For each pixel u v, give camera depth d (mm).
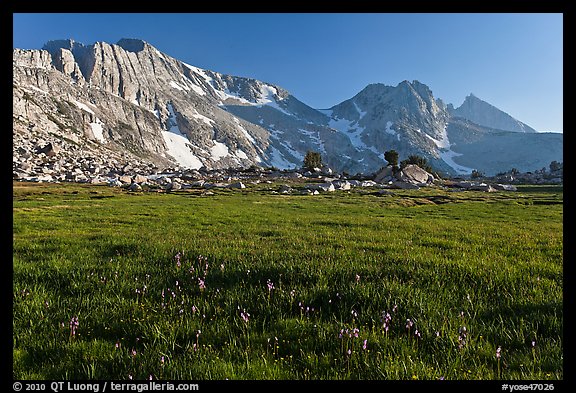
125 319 5824
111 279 7922
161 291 7086
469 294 6758
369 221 22781
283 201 47562
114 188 72688
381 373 4191
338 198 54344
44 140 190875
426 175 100188
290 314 6047
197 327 5488
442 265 8555
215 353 4727
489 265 8703
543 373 4172
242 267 8414
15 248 11711
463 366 4406
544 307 6012
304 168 144125
